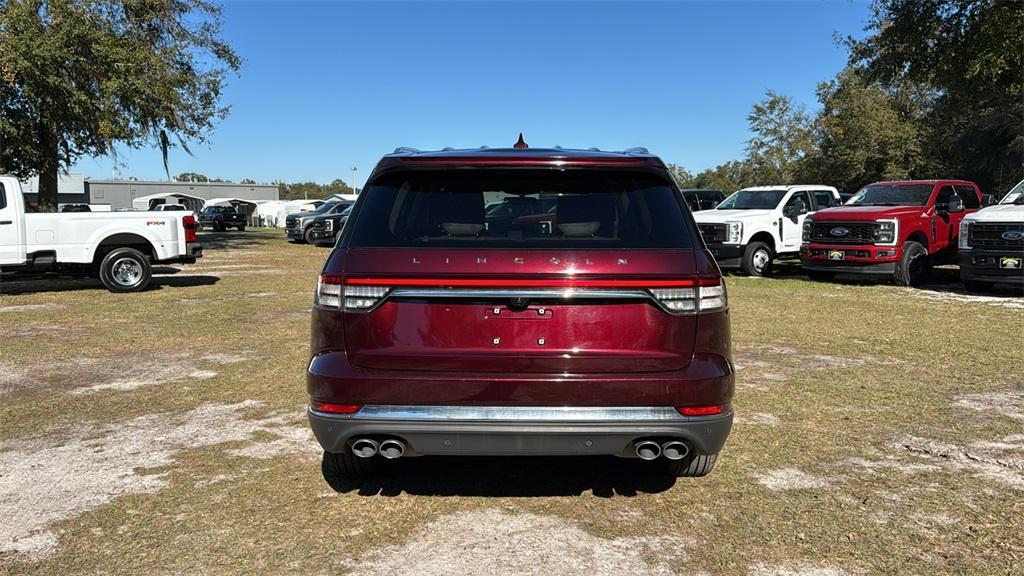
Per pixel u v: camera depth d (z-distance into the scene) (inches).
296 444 176.9
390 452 125.4
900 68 798.5
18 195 455.8
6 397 220.2
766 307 405.1
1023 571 114.8
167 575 115.0
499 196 132.3
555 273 120.5
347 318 124.2
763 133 2098.9
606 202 131.6
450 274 121.0
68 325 349.4
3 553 121.8
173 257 501.0
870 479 153.6
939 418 196.7
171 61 952.3
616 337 122.0
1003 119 1230.3
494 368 121.6
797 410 203.9
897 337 313.6
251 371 252.5
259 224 2694.4
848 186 1692.9
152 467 161.3
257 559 120.0
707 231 589.0
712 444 125.4
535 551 122.6
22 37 740.0
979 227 440.5
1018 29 678.5
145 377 244.4
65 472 158.4
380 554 121.8
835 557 119.9
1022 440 178.4
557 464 163.8
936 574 114.2
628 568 116.7
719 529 130.6
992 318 365.4
